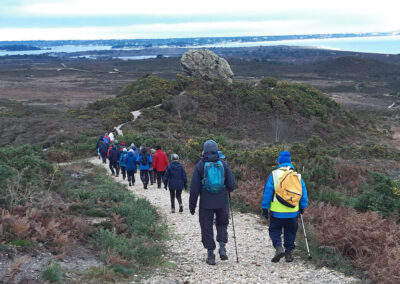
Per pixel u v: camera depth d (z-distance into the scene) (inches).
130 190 540.4
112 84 6427.2
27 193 300.0
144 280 202.7
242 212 390.6
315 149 700.0
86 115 2148.1
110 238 255.8
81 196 406.6
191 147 873.5
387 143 2368.4
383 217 339.6
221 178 225.3
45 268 186.1
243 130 2285.9
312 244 257.6
